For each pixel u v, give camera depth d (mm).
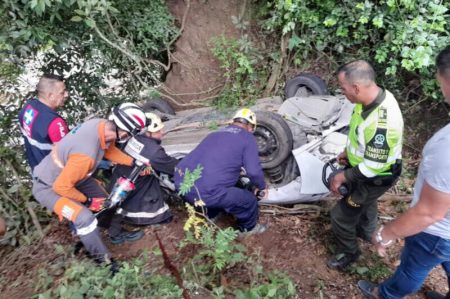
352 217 2928
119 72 6004
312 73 5270
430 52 4145
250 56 5402
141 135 3473
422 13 4293
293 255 3396
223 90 5566
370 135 2518
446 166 1843
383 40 4637
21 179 4520
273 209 3914
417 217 2014
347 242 3080
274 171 3979
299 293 2992
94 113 5953
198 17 5574
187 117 5031
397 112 2477
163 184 4012
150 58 5898
